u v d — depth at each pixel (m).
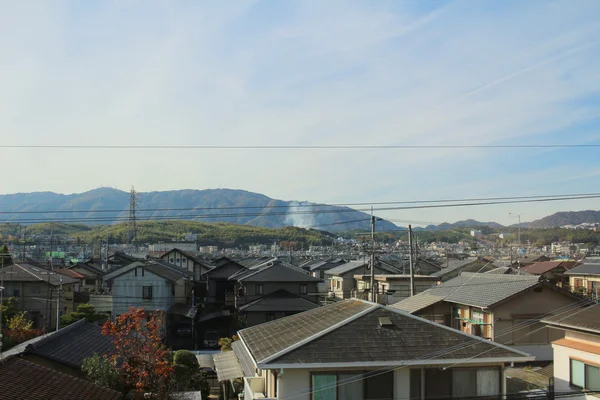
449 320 29.88
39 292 44.06
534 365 23.94
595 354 17.95
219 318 50.50
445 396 15.27
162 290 49.31
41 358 18.42
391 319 16.70
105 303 50.12
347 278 58.00
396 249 72.00
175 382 22.62
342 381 14.83
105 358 19.53
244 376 18.47
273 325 20.02
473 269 58.50
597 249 97.31
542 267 61.44
